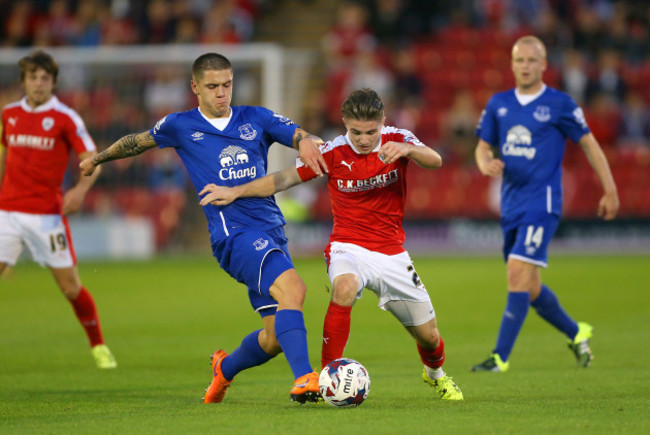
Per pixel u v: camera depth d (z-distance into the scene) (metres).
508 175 28.39
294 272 19.53
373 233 20.66
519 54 28.00
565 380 24.23
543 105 27.92
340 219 21.00
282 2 100.88
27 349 32.84
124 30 89.62
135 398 21.83
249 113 21.08
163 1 90.75
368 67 86.31
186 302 47.72
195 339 35.34
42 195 28.48
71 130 28.52
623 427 16.20
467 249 78.38
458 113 82.56
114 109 74.62
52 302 48.62
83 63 69.88
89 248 75.06
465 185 78.62
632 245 77.62
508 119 28.28
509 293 27.45
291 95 89.94
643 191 77.75
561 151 28.23
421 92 87.75
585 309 42.31
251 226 20.33
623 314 40.59
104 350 28.66
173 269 65.81
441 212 78.69
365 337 35.59
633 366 27.05
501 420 16.98
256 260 19.52
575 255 73.50
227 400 21.16
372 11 92.06
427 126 83.19
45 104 28.38
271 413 18.11
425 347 20.94
